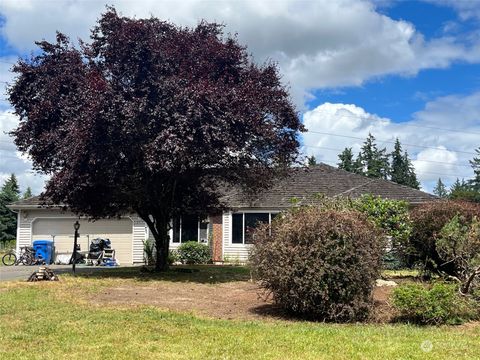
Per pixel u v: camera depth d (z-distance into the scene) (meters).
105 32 14.76
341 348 6.60
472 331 7.98
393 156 76.31
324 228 8.79
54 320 8.32
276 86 15.72
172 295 11.46
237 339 7.05
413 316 8.76
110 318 8.47
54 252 26.97
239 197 25.06
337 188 25.98
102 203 16.78
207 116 13.41
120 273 16.73
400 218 13.41
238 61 15.23
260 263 9.34
